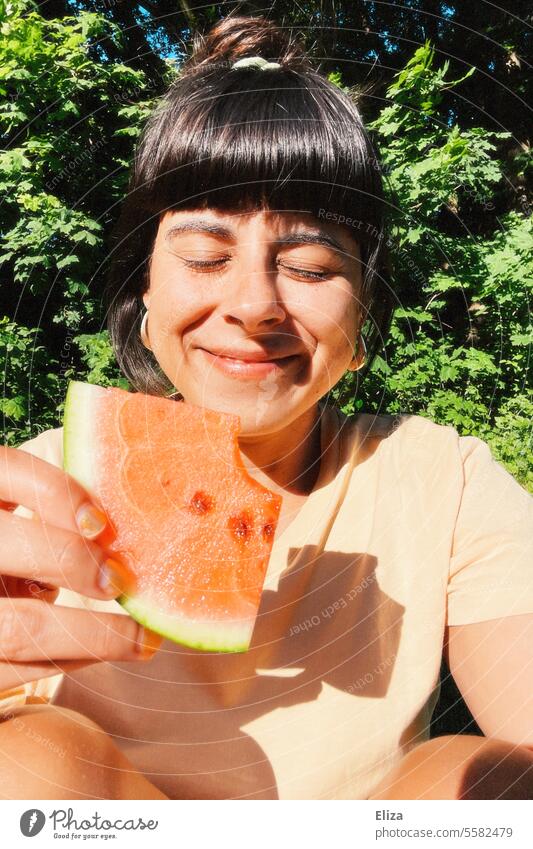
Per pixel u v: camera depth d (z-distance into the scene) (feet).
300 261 1.17
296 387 1.23
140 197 1.40
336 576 1.36
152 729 1.26
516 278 5.83
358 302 1.32
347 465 1.45
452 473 1.44
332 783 1.22
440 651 1.30
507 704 1.21
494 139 7.55
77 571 0.92
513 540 1.33
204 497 1.11
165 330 1.25
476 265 5.98
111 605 1.34
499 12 6.90
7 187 4.68
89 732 1.07
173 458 1.13
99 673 1.29
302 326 1.19
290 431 1.38
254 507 1.13
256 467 1.41
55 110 4.80
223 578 1.07
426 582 1.33
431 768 1.09
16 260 4.44
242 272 1.15
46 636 0.94
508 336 6.22
